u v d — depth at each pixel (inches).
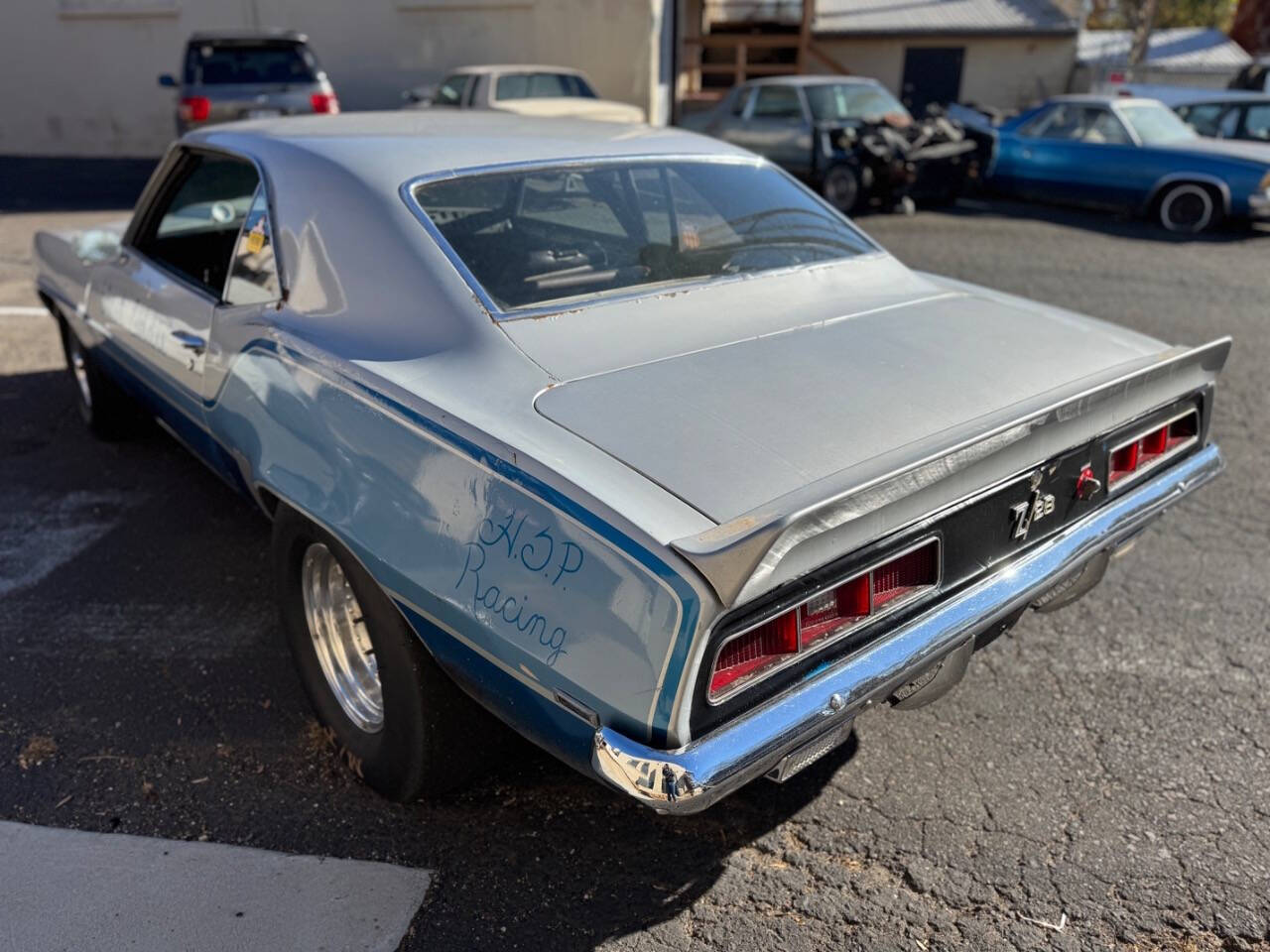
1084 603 139.9
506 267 99.3
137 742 109.4
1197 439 113.9
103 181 531.2
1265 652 127.8
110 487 171.8
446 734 91.1
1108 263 358.9
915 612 82.0
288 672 122.1
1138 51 974.4
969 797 102.7
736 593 65.6
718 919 87.7
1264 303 299.3
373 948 83.7
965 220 453.1
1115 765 107.5
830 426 82.8
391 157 108.7
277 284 109.5
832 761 108.5
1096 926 87.5
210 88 442.9
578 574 71.7
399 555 83.0
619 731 69.7
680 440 79.0
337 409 93.1
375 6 593.0
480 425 80.7
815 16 897.5
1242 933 86.8
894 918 88.1
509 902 88.9
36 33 626.8
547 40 578.6
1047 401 86.8
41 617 133.0
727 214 121.1
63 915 86.3
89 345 168.7
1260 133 526.9
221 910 87.0
